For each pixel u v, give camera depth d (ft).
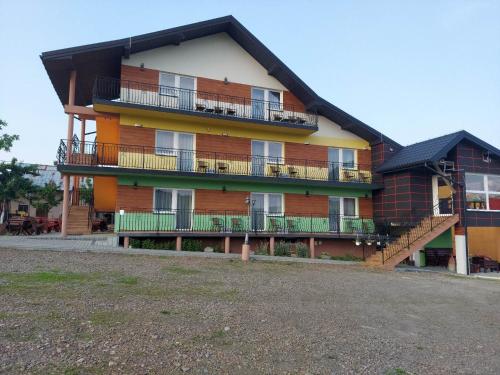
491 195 63.67
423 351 19.39
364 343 19.76
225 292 28.35
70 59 54.65
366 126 72.90
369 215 74.23
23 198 98.48
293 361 16.63
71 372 13.66
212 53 66.59
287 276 38.50
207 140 64.44
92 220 71.20
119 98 64.13
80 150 59.16
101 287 26.32
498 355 19.63
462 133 60.90
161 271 34.83
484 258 63.72
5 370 13.38
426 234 56.03
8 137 79.77
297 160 70.64
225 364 15.64
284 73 67.56
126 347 16.31
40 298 22.29
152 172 57.21
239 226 62.34
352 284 37.09
